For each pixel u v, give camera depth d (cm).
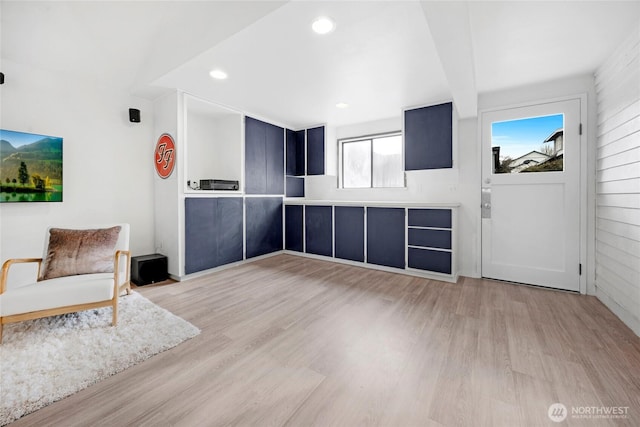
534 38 211
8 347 175
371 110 385
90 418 122
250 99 342
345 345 182
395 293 280
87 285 199
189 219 328
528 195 306
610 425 117
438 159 341
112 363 160
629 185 210
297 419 121
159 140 337
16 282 251
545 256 298
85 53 261
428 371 154
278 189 462
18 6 214
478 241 334
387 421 120
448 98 333
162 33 261
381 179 448
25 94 254
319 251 433
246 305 249
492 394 136
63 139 277
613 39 213
